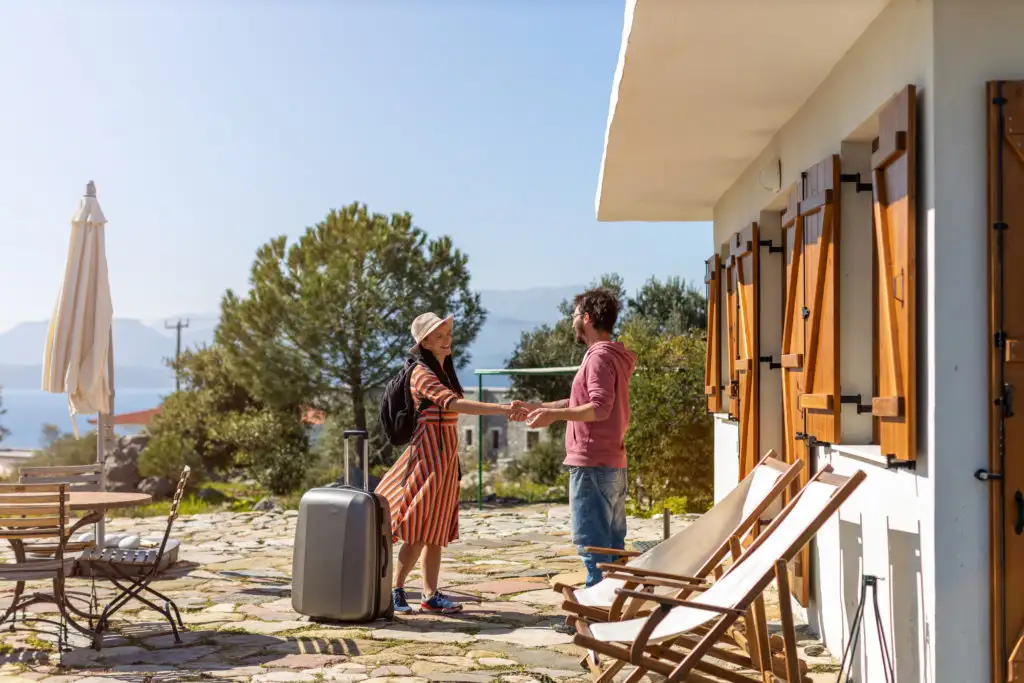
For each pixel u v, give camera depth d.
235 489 23.64
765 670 3.77
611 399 4.88
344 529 5.55
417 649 4.96
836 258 4.49
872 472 4.12
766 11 4.20
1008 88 3.42
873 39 4.22
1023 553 3.37
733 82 5.23
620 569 4.00
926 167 3.54
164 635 5.33
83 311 7.20
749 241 6.82
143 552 7.32
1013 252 3.41
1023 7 3.48
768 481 4.41
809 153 5.43
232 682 4.36
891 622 3.88
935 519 3.44
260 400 21.12
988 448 3.43
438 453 5.74
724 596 3.50
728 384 8.48
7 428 54.72
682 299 24.70
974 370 3.45
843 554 4.59
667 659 4.15
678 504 13.06
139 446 25.72
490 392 23.06
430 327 5.71
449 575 7.25
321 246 20.55
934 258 3.47
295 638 5.23
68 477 7.04
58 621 5.67
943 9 3.50
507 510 12.30
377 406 20.39
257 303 20.09
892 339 3.74
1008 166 3.42
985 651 3.39
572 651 4.91
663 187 8.30
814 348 4.77
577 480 4.97
